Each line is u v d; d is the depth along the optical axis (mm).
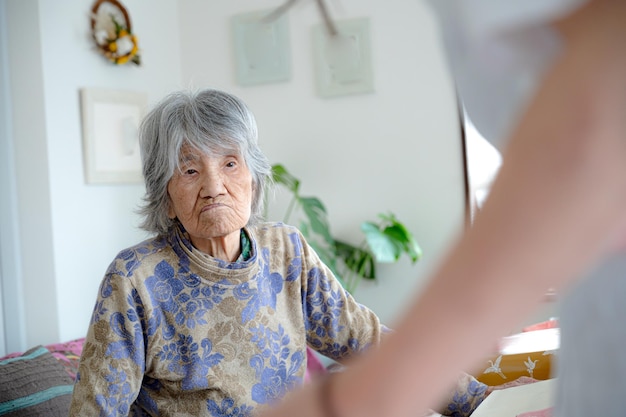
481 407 1475
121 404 1635
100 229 3854
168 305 1700
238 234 1796
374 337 1845
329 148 4215
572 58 291
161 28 4359
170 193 1744
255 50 4320
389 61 4082
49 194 3607
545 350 2217
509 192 293
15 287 3623
